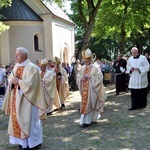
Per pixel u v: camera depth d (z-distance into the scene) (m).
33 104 5.40
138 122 7.43
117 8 22.22
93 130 6.84
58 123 7.77
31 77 5.30
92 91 7.06
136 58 8.89
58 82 10.12
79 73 7.34
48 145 5.86
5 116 9.20
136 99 9.09
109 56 45.97
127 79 13.73
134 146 5.60
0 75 10.82
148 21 22.02
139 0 20.95
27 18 20.86
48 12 21.64
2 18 20.45
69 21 26.70
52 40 21.91
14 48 20.83
